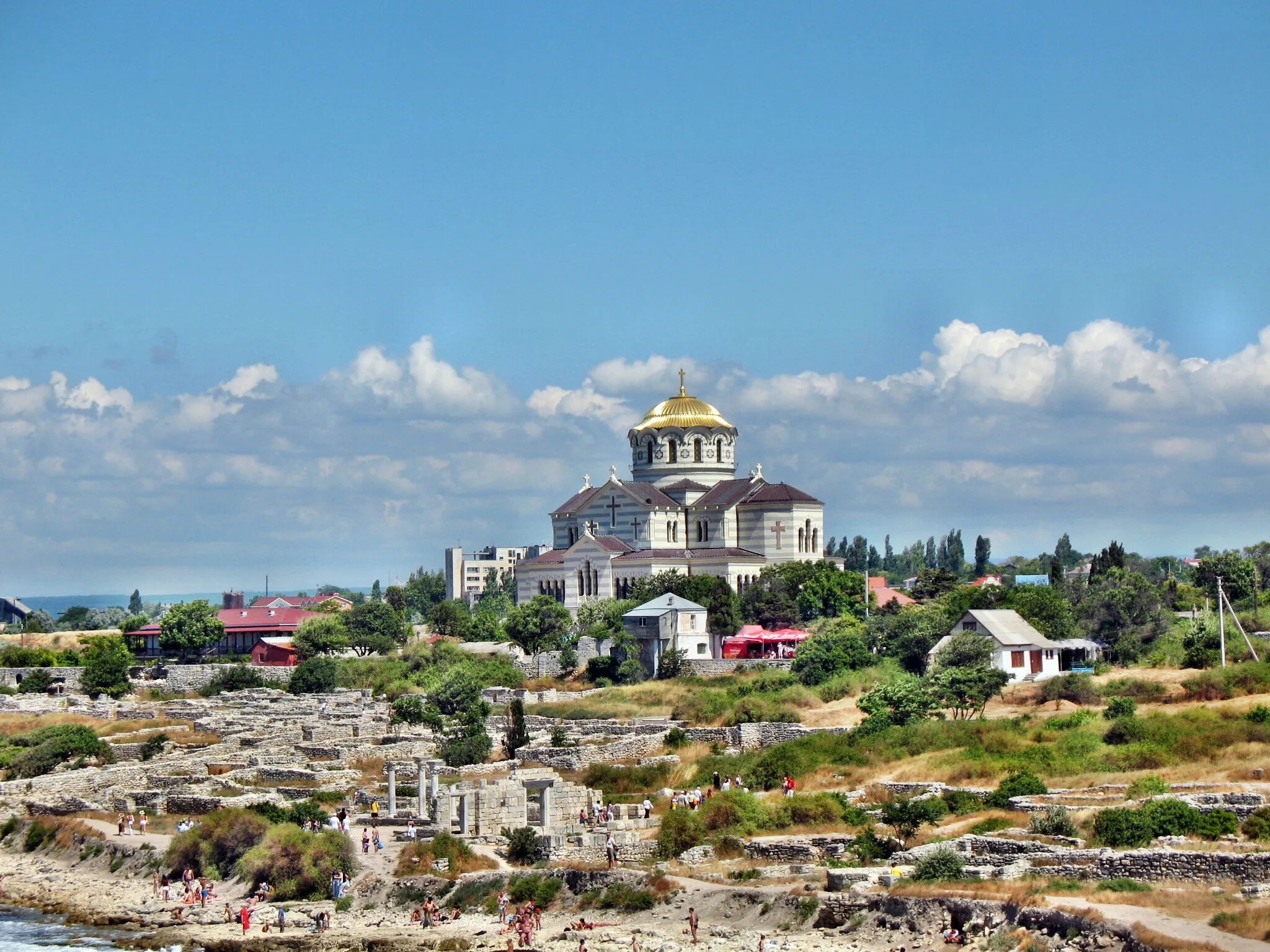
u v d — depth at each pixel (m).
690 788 143.88
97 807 150.62
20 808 152.88
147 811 148.62
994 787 129.88
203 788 153.00
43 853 142.00
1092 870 95.50
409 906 115.00
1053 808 110.25
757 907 101.56
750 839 116.56
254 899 121.19
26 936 113.50
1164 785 118.31
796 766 147.00
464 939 103.31
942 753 144.75
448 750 163.12
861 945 92.62
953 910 92.44
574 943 99.94
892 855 107.62
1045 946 84.25
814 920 97.81
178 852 129.88
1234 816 104.75
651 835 120.94
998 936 87.31
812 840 112.75
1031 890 91.56
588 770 155.50
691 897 105.06
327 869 122.06
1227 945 77.56
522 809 129.38
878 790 131.00
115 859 134.62
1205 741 137.38
